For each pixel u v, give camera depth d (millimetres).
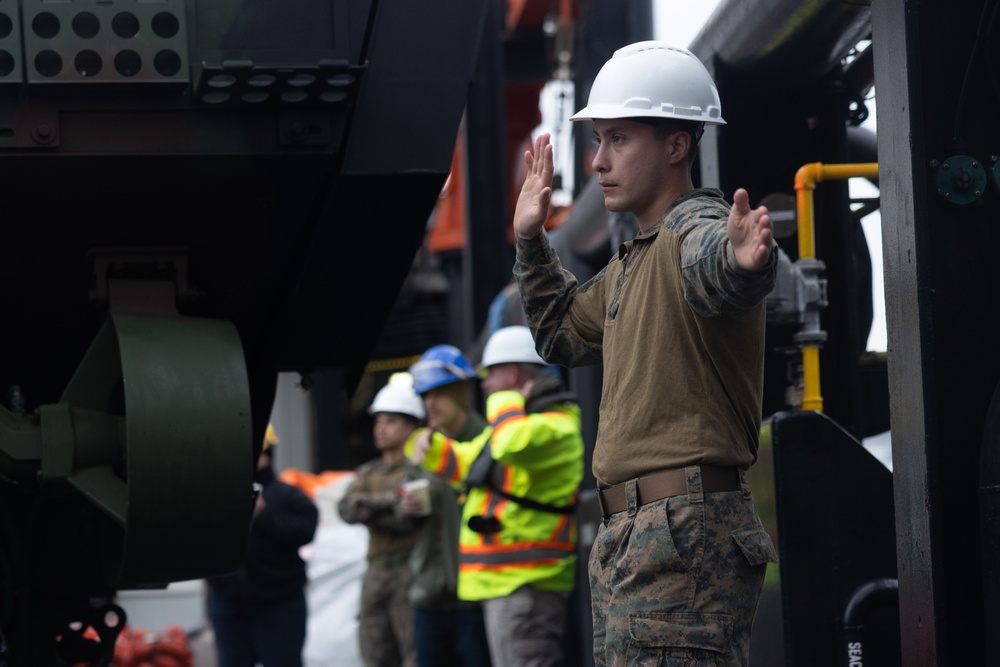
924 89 4117
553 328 4184
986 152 4133
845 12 5211
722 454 3543
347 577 12633
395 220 4703
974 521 4047
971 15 4148
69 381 4750
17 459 4375
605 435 3699
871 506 5156
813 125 6160
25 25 4055
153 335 4430
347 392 5598
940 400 4055
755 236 3174
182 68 4152
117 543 4934
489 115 15547
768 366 6180
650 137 3752
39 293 4762
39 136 4125
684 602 3488
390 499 9969
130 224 4555
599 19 15078
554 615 8086
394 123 4461
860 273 6457
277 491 9648
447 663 9312
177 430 4285
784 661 5102
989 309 4086
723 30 5914
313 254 4789
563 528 8109
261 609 9625
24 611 5070
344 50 4289
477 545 8188
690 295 3410
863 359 6316
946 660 3994
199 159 4320
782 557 5102
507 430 7738
